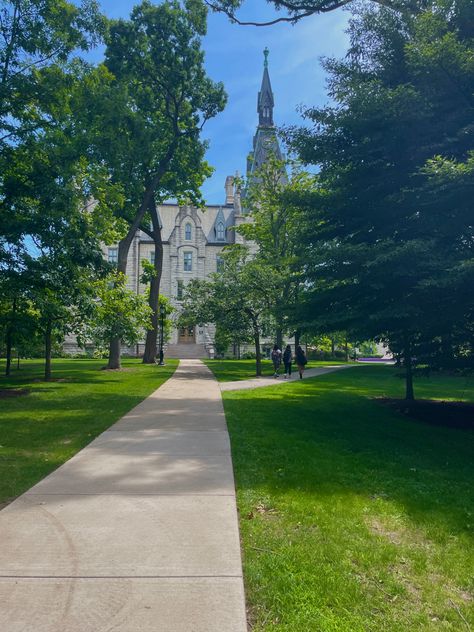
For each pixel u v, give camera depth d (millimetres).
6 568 3711
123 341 28844
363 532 4656
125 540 4230
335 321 11633
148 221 36188
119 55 27141
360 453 8227
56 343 28000
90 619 3066
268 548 4195
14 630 2949
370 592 3547
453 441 10023
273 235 35531
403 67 12438
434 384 22781
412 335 12758
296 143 12500
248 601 3363
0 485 5766
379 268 10539
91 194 20984
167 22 26594
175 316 60812
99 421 10258
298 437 9070
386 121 11109
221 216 68125
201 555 3959
